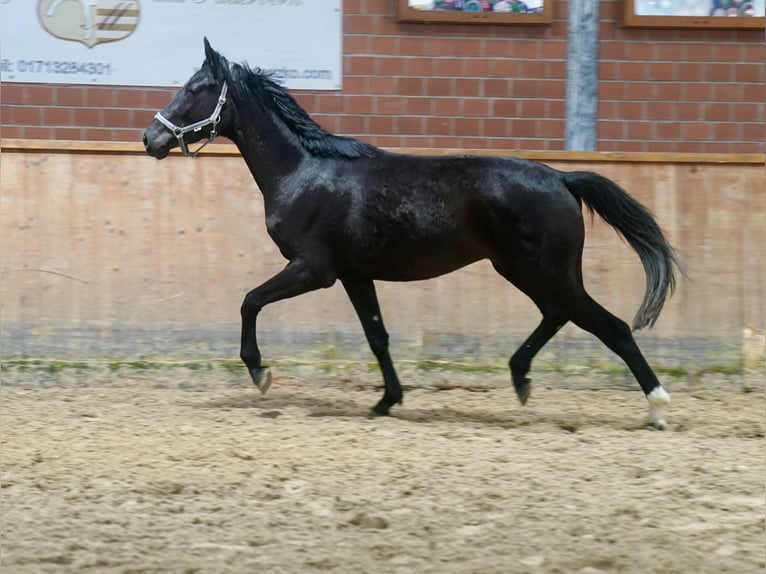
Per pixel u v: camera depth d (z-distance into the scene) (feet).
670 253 24.79
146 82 33.30
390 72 33.60
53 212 31.71
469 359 31.86
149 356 31.71
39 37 32.99
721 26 33.83
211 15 33.27
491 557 15.47
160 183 31.94
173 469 20.49
